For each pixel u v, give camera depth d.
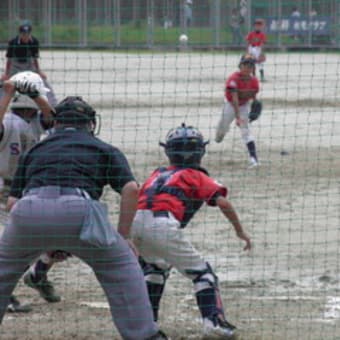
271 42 126.69
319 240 32.12
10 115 25.02
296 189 40.41
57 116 21.45
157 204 22.91
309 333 23.55
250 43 86.81
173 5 117.19
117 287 20.33
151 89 75.00
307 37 126.06
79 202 20.09
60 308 25.36
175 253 22.86
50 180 20.33
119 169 20.70
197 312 25.06
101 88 68.62
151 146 51.00
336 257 30.12
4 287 20.64
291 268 28.95
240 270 28.72
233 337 23.03
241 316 24.72
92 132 21.77
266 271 28.62
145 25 117.00
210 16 122.12
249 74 46.62
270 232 33.19
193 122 59.59
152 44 105.56
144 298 20.39
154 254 23.09
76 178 20.36
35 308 25.34
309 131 56.53
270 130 56.94
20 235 20.25
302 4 126.19
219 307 23.08
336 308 25.45
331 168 45.22
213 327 22.91
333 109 65.62
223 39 121.69
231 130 56.84
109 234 20.12
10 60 55.44
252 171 44.88
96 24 118.75
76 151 20.67
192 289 26.94
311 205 37.41
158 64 88.88
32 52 55.56
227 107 46.91
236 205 37.41
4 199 25.11
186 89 73.81
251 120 47.09
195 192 23.16
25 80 24.19
